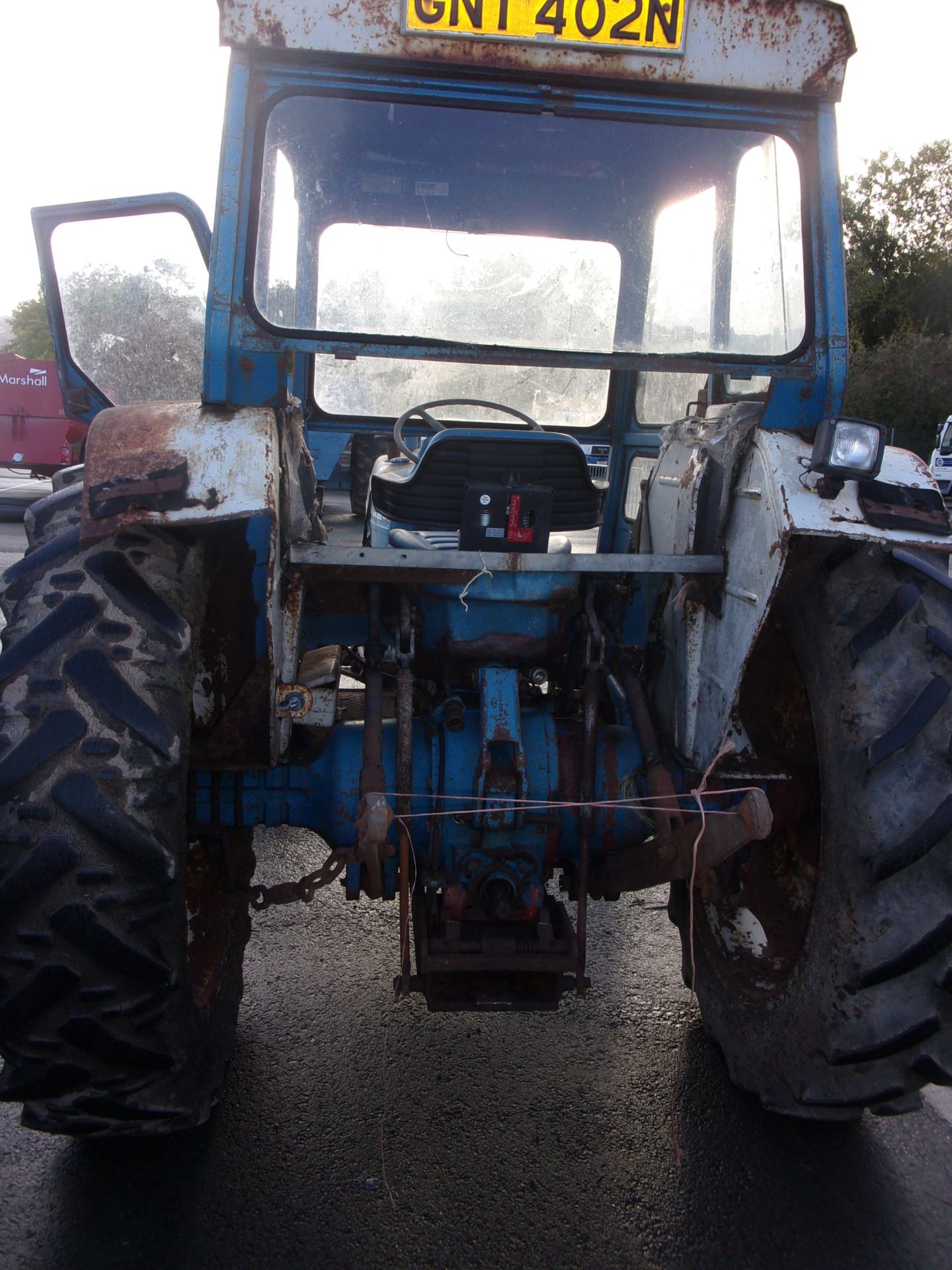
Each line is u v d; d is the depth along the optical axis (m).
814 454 1.90
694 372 2.10
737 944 2.41
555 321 2.66
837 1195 2.06
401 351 2.04
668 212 2.56
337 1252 1.87
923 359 26.47
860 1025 1.83
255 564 1.97
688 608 2.27
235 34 1.92
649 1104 2.33
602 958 3.00
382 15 1.94
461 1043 2.55
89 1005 1.67
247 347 1.99
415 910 2.21
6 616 1.83
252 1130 2.21
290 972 2.88
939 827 1.75
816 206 2.11
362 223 2.52
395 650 2.39
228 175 1.97
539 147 2.33
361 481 3.51
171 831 1.70
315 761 2.32
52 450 16.47
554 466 2.22
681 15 1.99
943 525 1.91
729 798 2.25
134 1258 1.85
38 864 1.59
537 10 1.96
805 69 2.04
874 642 1.89
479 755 2.25
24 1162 2.09
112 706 1.66
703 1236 1.94
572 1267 1.85
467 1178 2.07
